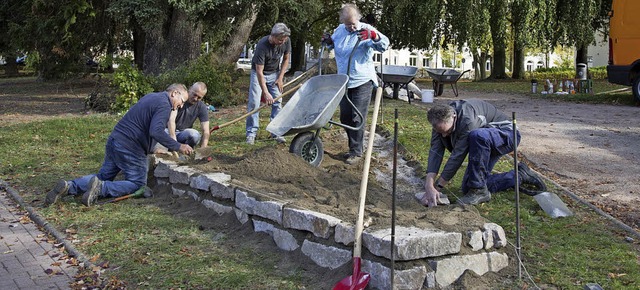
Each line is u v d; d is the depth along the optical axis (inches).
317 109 313.7
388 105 595.2
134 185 277.7
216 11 675.4
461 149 244.1
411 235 174.6
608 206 261.6
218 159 303.7
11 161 371.2
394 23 1009.5
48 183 314.8
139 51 1053.2
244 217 228.7
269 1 700.0
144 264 198.2
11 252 217.9
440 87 788.6
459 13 970.1
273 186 242.7
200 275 187.9
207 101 663.1
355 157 330.3
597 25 1273.4
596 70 1466.5
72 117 589.0
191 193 264.5
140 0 650.2
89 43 860.6
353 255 176.4
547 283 179.3
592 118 538.0
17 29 838.5
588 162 349.4
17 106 744.3
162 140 267.4
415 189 280.2
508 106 657.0
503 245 191.2
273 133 304.2
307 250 196.5
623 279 181.3
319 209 206.1
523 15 968.3
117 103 633.0
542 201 247.4
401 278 168.9
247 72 1608.0
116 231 231.1
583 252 203.3
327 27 1302.9
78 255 208.5
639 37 647.8
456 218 197.2
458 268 178.5
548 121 515.8
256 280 184.2
